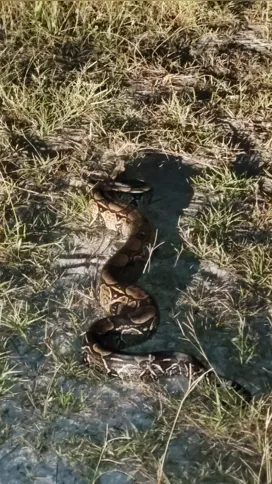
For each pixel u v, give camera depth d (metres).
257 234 3.93
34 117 4.30
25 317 3.58
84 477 3.24
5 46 4.63
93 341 3.51
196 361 3.47
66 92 4.37
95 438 3.33
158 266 3.83
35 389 3.43
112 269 3.75
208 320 3.66
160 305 3.71
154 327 3.61
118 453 3.27
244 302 3.71
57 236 3.90
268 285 3.74
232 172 4.14
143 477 3.24
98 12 4.83
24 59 4.60
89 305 3.70
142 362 3.46
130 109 4.39
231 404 3.36
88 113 4.34
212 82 4.55
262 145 4.28
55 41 4.71
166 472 3.26
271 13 4.96
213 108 4.43
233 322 3.65
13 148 4.17
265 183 4.12
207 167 4.18
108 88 4.48
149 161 4.22
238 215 3.98
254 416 3.32
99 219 3.98
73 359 3.52
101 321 3.58
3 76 4.43
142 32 4.80
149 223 3.92
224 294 3.74
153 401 3.42
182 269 3.81
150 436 3.32
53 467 3.26
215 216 3.93
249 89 4.54
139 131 4.29
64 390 3.44
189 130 4.30
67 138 4.26
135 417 3.39
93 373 3.47
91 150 4.22
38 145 4.23
